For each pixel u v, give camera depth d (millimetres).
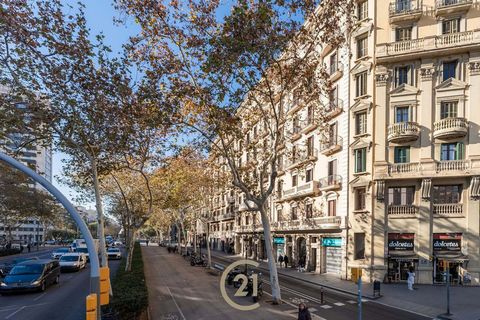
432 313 16625
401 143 27656
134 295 11953
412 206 26828
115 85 13914
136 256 35156
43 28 12094
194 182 31281
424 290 23297
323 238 33156
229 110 16203
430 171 26438
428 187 26484
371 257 27312
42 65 12781
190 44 15000
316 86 18078
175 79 15672
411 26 28266
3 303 16781
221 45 13945
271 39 14789
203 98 15539
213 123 16766
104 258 16047
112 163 18172
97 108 14258
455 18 27344
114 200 34375
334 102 32188
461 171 25797
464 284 25359
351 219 29250
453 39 26703
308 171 38031
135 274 18703
